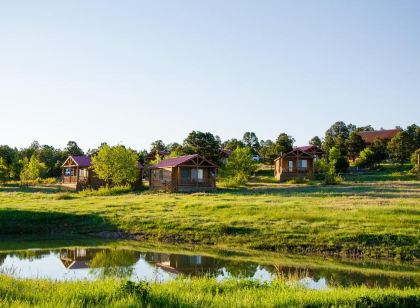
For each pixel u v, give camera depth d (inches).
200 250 950.4
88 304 369.4
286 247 940.0
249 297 399.9
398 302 427.5
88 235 1154.0
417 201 1343.5
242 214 1198.3
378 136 4183.1
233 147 4013.3
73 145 4458.7
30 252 937.5
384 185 2097.7
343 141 3690.9
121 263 816.9
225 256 883.4
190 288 460.1
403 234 916.6
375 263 812.0
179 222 1160.2
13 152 3991.1
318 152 3070.9
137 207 1408.7
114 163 2235.5
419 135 3388.3
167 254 908.0
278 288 462.9
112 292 403.9
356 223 1020.5
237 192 1931.6
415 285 635.5
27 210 1362.0
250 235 1019.9
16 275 692.1
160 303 378.9
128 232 1152.2
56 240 1093.1
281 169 2753.4
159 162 2503.7
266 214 1168.2
